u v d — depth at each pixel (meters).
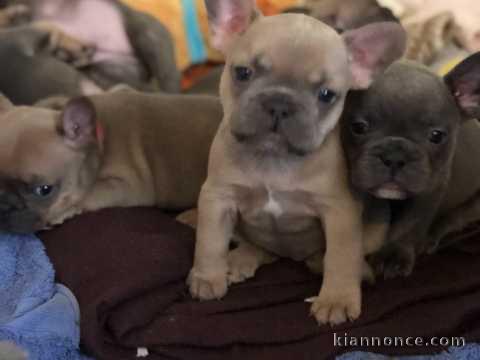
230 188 0.54
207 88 0.83
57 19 0.85
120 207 0.65
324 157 0.52
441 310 0.54
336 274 0.53
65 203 0.61
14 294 0.54
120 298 0.51
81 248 0.57
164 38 0.86
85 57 0.84
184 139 0.68
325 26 0.52
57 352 0.50
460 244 0.63
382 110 0.54
